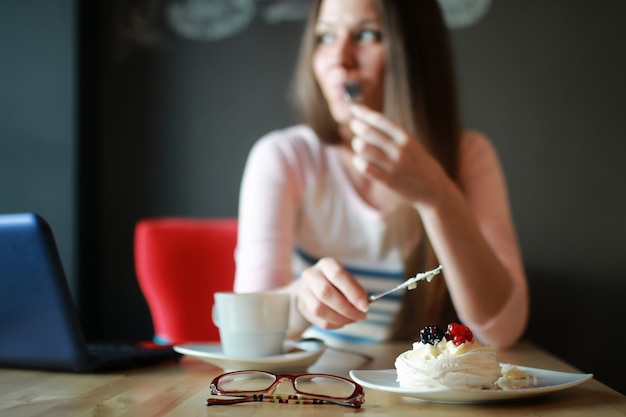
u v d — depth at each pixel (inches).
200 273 76.3
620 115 101.6
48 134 106.4
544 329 101.1
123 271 110.4
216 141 109.6
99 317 110.3
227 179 109.2
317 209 65.0
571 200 101.8
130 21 111.7
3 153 106.9
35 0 107.5
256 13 109.3
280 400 28.7
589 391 31.1
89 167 109.0
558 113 102.5
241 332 37.2
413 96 61.4
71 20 106.5
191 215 109.6
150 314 109.7
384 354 45.1
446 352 29.4
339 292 39.2
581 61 102.5
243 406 28.3
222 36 110.0
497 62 103.6
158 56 111.0
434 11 63.0
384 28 60.9
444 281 60.2
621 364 99.8
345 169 65.6
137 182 110.6
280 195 62.7
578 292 101.0
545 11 103.1
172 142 110.3
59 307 35.3
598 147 101.8
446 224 49.3
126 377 36.2
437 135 62.2
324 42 63.7
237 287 59.1
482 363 28.8
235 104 109.3
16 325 36.6
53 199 105.8
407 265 60.8
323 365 39.8
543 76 103.0
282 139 67.2
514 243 62.7
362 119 48.1
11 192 106.4
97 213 111.0
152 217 110.1
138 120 110.9
